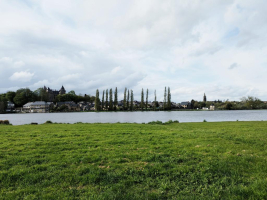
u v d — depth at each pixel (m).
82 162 7.14
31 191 4.96
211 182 5.48
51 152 8.49
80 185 5.33
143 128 17.84
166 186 5.14
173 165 6.65
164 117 59.47
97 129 16.80
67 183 5.38
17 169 6.29
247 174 5.84
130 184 5.32
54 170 6.30
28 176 5.80
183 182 5.44
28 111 145.12
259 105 141.75
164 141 10.77
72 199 4.55
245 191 4.81
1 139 11.52
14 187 5.21
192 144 9.96
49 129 16.97
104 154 8.02
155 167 6.42
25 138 11.84
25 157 7.61
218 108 162.75
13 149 8.91
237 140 11.18
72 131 15.35
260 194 4.61
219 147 9.17
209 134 13.38
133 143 10.42
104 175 5.86
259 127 18.03
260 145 9.73
